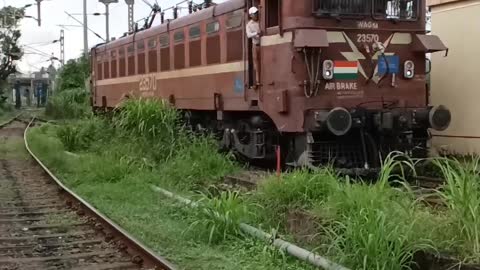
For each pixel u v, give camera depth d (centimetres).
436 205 750
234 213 816
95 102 2783
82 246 830
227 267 696
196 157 1334
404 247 595
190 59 1655
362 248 608
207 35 1542
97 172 1368
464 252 578
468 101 1382
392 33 1237
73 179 1389
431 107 1217
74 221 991
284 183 891
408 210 654
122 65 2309
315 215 759
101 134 1767
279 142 1312
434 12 1480
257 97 1302
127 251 783
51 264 739
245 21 1343
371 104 1212
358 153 1209
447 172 657
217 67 1493
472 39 1369
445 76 1447
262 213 857
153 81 1953
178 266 706
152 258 720
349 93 1196
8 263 741
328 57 1182
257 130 1355
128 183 1248
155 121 1457
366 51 1211
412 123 1198
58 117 4766
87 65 4444
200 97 1598
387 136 1204
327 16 1184
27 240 867
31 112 7425
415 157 1229
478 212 589
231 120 1504
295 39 1166
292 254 704
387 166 757
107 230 900
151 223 935
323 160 1184
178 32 1734
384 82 1228
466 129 1387
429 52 1267
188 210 956
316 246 713
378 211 639
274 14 1266
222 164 1313
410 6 1256
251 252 741
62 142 1978
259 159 1405
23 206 1133
